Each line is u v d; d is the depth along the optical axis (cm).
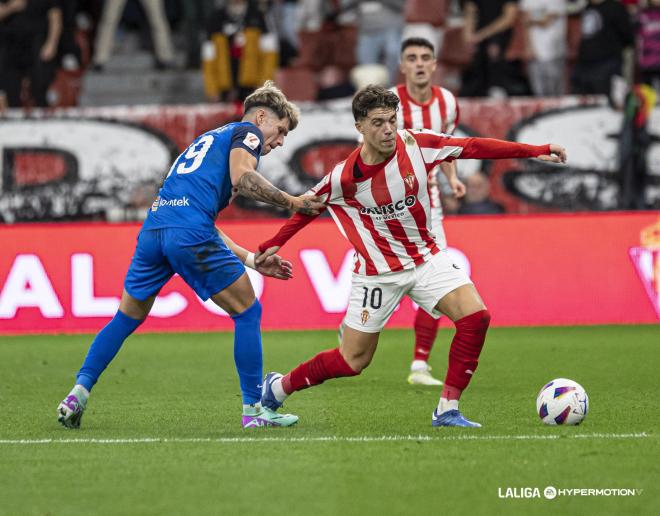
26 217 4888
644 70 5084
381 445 2019
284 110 2261
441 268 2217
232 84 5272
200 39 5844
